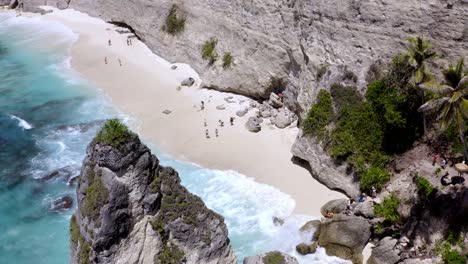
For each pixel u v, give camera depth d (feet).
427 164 153.89
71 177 189.16
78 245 126.72
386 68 172.55
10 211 174.09
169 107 231.91
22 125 227.20
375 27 176.04
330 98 184.14
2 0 396.16
